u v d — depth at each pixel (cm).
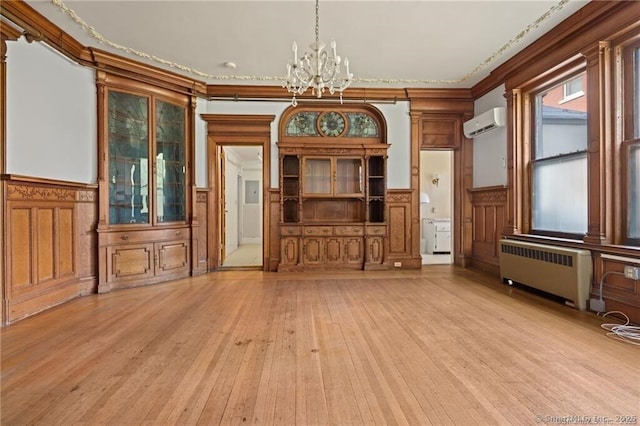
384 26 376
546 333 286
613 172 336
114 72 440
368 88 568
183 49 428
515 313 340
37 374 220
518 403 186
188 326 306
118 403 187
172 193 512
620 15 313
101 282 429
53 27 361
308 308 359
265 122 568
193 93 532
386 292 426
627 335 280
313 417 175
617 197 335
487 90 538
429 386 204
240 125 565
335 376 216
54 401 189
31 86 346
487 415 175
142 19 358
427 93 577
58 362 236
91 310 354
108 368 228
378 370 224
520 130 473
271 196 573
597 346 259
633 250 302
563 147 415
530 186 468
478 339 274
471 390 199
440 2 331
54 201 373
